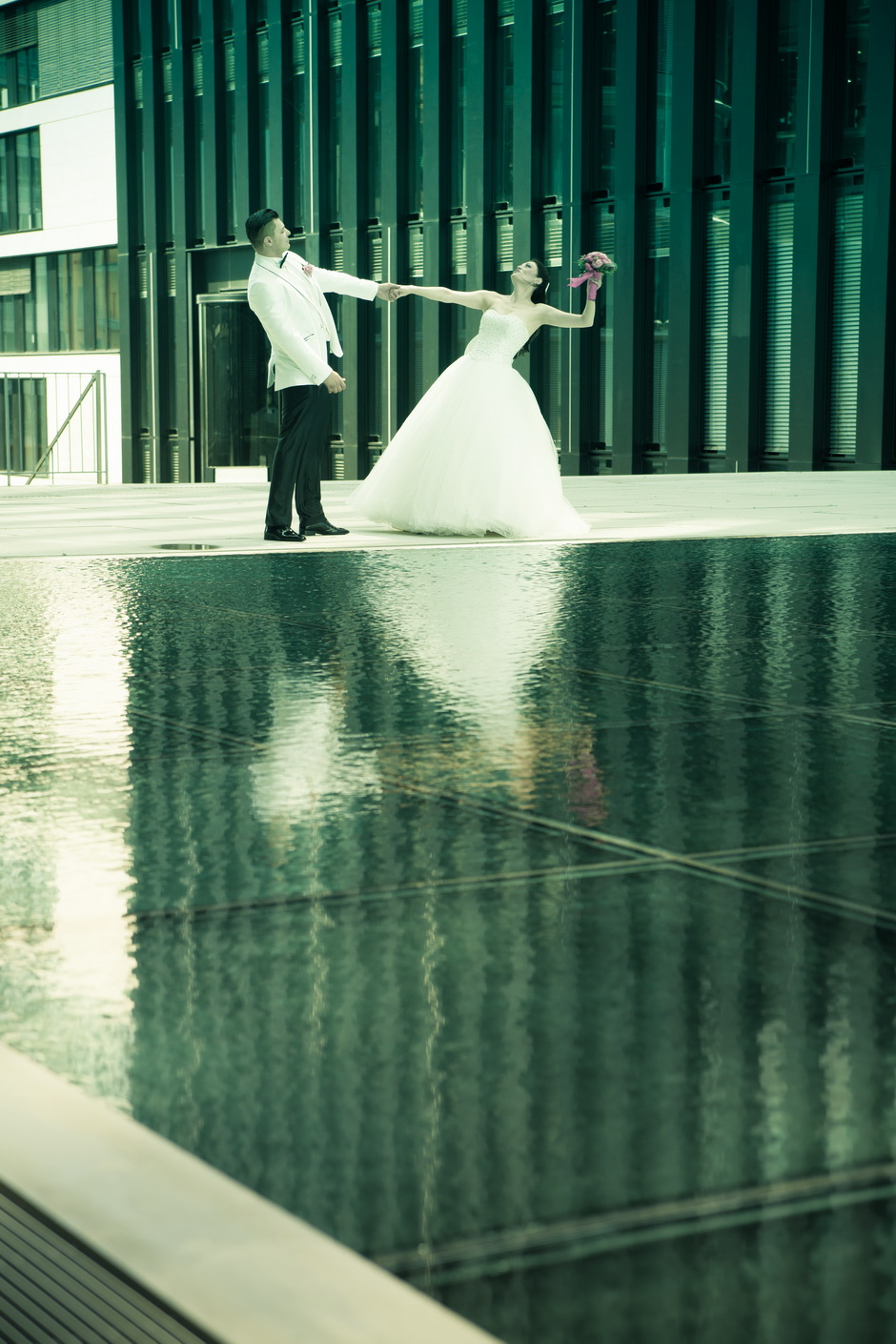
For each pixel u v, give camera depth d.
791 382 22.02
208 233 32.41
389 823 2.85
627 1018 1.88
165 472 34.75
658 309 23.98
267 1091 1.65
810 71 21.27
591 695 4.19
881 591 6.58
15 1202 1.36
